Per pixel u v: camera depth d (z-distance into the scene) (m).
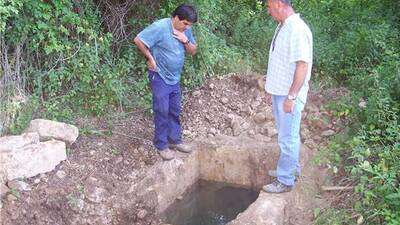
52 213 4.49
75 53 5.57
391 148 4.77
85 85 5.70
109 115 5.70
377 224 4.10
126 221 4.77
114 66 6.00
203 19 6.52
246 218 4.43
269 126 5.77
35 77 5.50
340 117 5.63
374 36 6.56
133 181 5.05
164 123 5.12
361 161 4.54
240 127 5.83
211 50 6.46
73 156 5.07
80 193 4.70
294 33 4.07
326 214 4.39
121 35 6.29
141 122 5.82
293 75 4.23
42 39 5.33
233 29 7.56
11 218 4.28
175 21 4.79
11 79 5.24
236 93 6.36
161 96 4.98
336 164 4.94
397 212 3.97
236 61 6.72
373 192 4.27
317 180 4.90
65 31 5.41
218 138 5.70
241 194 5.54
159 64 4.91
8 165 4.48
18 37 5.31
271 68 4.36
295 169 4.67
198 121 5.98
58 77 5.59
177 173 5.27
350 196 4.54
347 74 6.47
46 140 4.93
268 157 5.39
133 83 6.08
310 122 5.68
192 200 5.57
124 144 5.45
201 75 6.38
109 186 4.91
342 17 7.67
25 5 5.20
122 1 6.35
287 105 4.21
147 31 4.77
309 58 4.13
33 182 4.62
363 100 5.63
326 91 6.14
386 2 7.89
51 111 5.35
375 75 5.56
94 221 4.61
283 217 4.51
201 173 5.70
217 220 5.24
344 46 6.76
